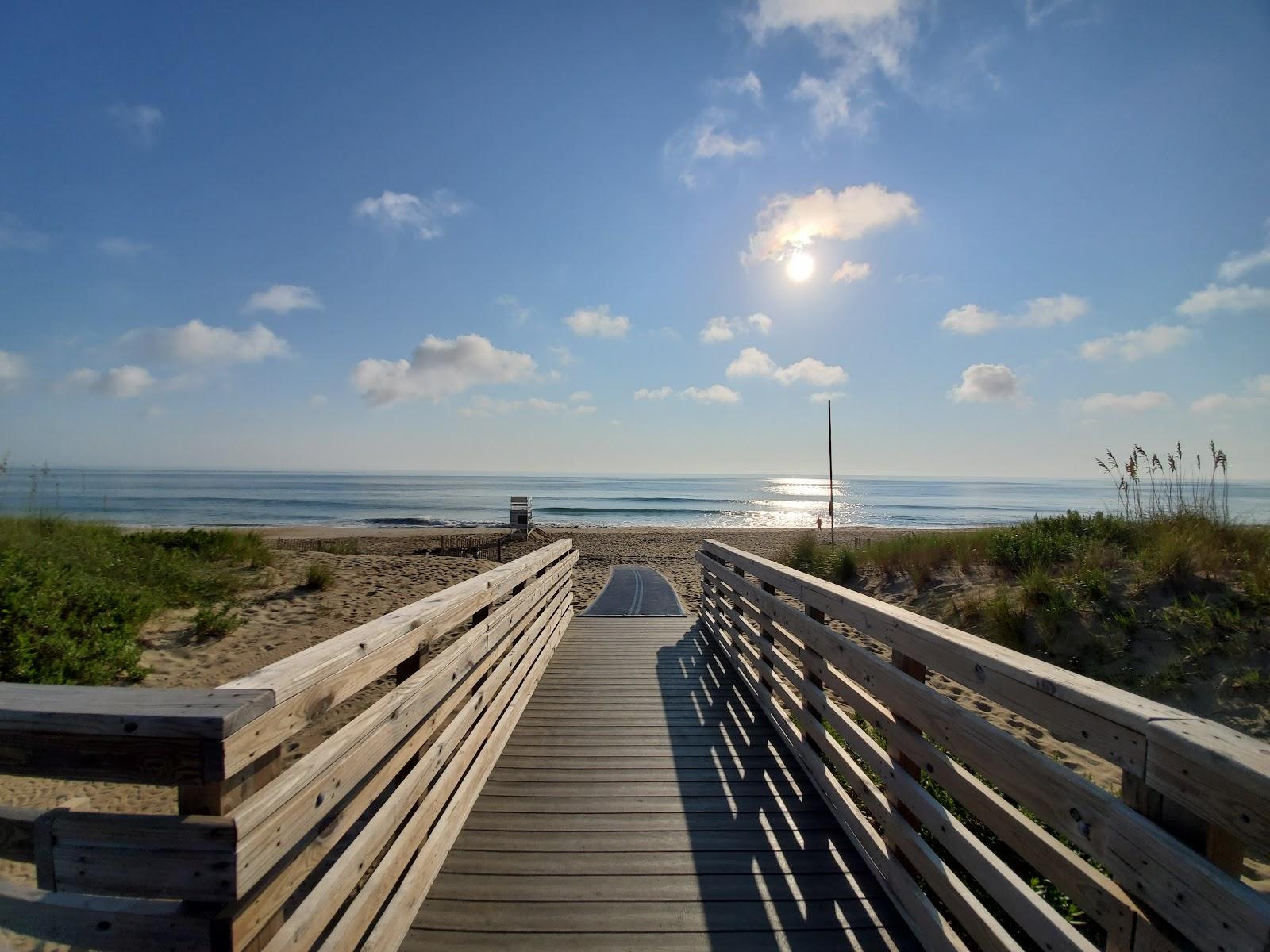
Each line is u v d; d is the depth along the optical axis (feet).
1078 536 27.94
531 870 8.98
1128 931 4.45
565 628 25.57
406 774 7.78
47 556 24.40
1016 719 17.76
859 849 9.38
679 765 12.59
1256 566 20.58
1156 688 18.19
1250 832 3.53
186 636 22.66
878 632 8.75
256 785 4.68
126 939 4.43
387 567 40.52
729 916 8.07
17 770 4.28
